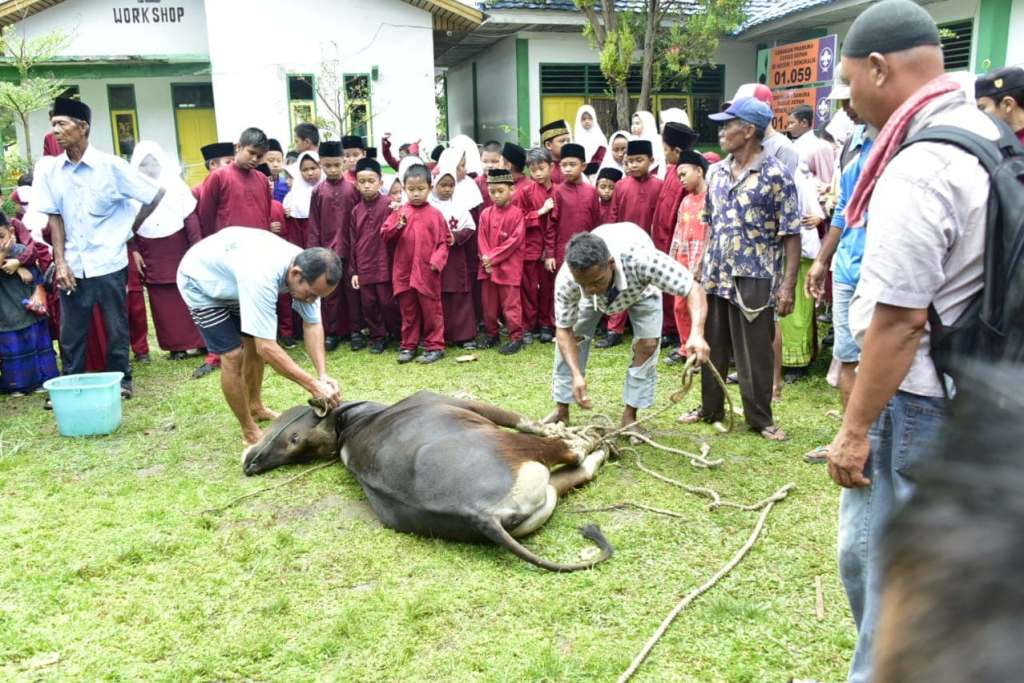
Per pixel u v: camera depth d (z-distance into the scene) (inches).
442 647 118.3
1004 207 74.0
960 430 18.3
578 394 179.8
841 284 154.9
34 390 254.1
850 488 91.4
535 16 589.3
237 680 113.2
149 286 279.6
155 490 176.1
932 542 16.9
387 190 331.6
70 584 137.4
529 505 142.7
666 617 123.0
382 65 607.2
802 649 114.5
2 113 533.3
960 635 15.9
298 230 313.9
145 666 115.7
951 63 495.2
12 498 172.9
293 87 602.2
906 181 76.5
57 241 229.3
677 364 259.3
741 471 175.9
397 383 253.6
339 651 118.3
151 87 692.7
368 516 160.2
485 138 745.6
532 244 289.4
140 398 243.0
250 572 140.3
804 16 542.9
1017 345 73.7
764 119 181.9
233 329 189.3
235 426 216.7
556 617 124.0
